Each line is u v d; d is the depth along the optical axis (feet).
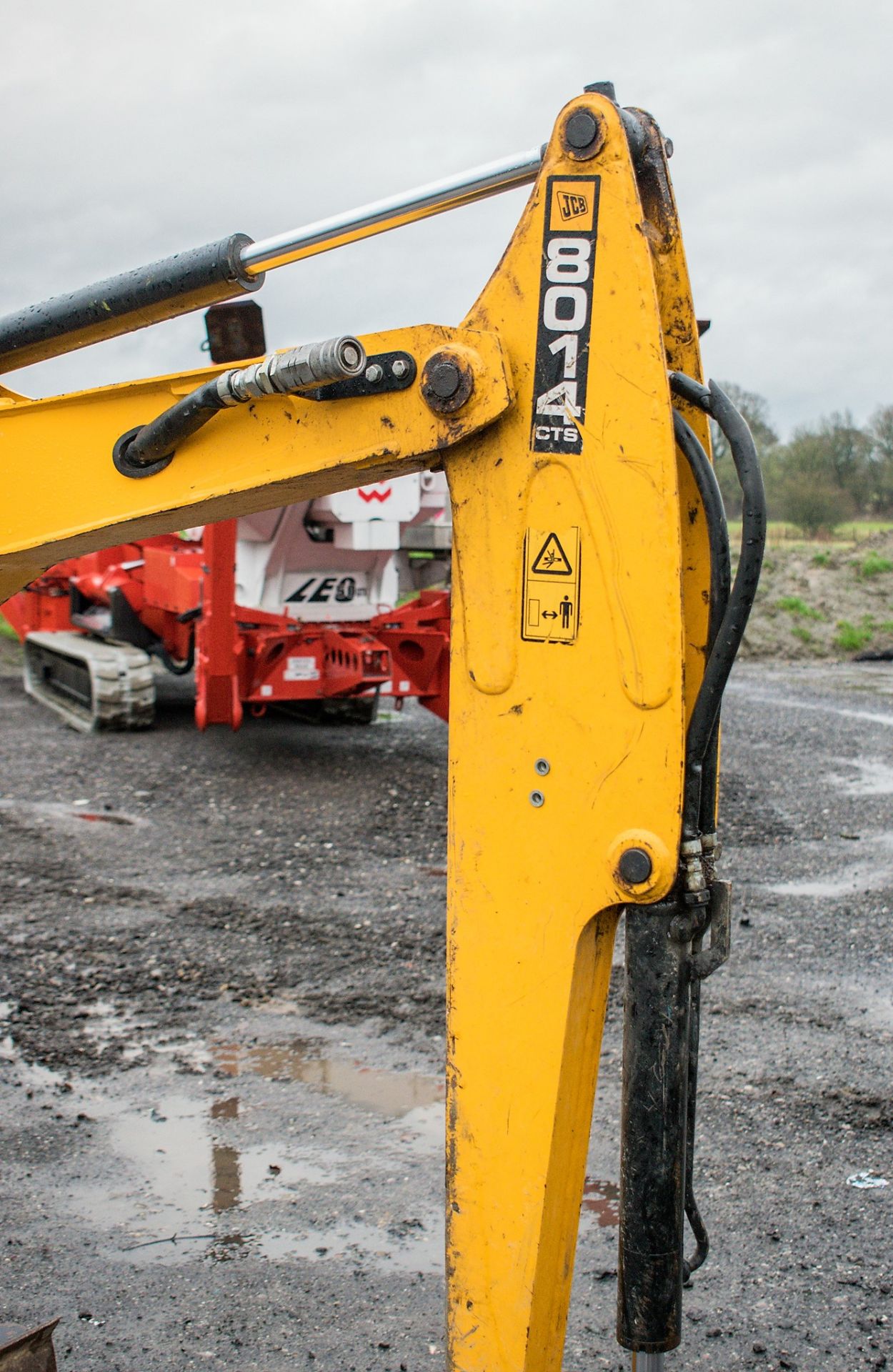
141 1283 11.68
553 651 7.19
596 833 7.15
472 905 7.54
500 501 7.28
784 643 70.18
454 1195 7.70
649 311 6.79
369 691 32.04
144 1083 15.70
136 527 9.19
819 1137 14.19
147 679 37.60
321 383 7.54
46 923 21.42
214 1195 13.19
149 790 30.83
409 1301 11.41
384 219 8.09
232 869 24.58
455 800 7.55
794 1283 11.57
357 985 18.76
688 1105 7.93
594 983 7.43
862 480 115.24
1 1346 8.07
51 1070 16.07
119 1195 13.19
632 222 6.79
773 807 29.25
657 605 6.87
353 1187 13.34
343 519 31.37
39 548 9.36
